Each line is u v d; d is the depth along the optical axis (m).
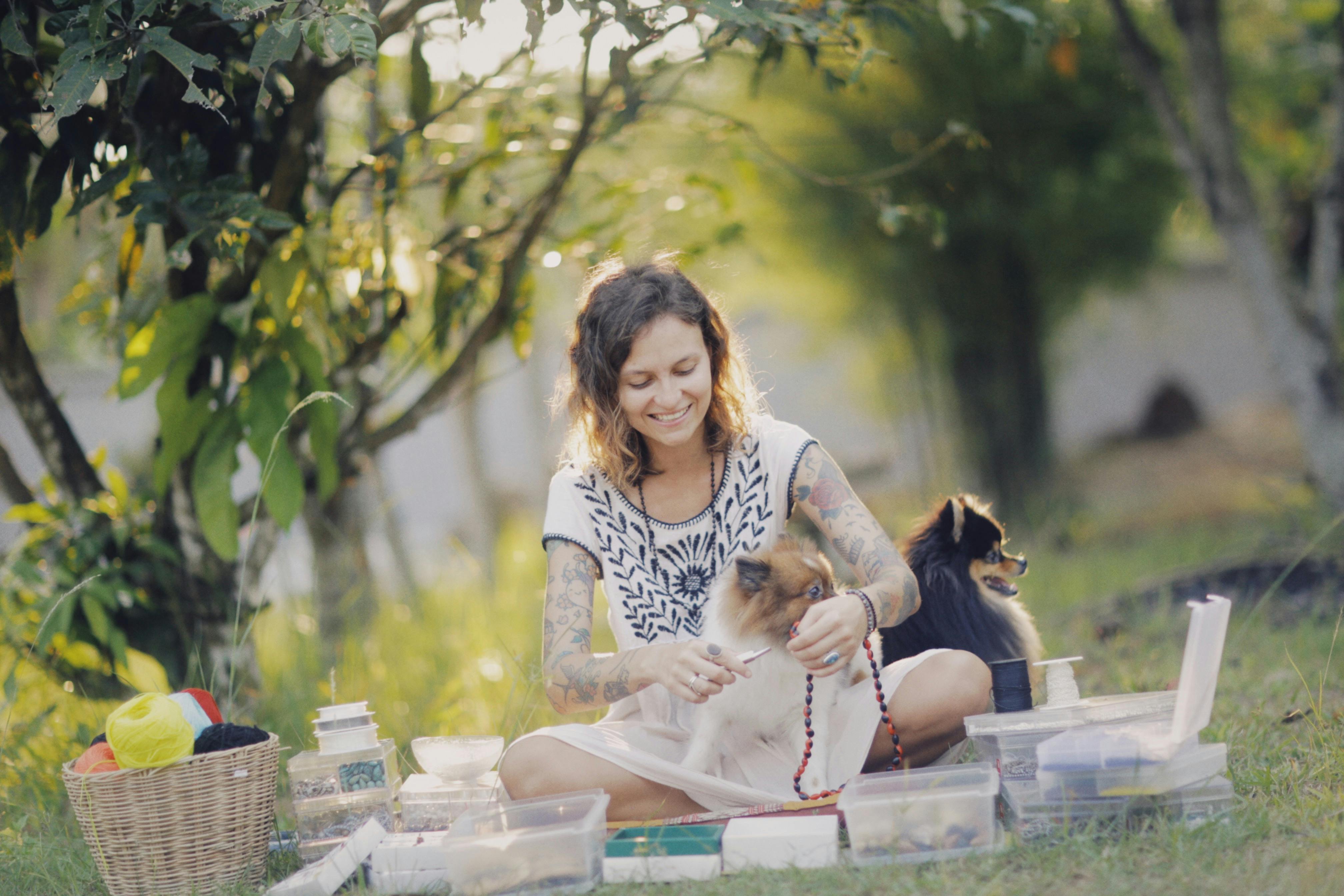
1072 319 10.65
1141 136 8.10
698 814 2.39
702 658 2.23
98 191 2.91
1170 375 14.91
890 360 10.15
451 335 4.69
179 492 3.69
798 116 7.89
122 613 3.70
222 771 2.39
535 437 10.70
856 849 2.18
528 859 2.18
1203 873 1.97
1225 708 3.23
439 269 4.09
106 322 4.42
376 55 2.61
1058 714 2.42
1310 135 8.49
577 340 2.65
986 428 9.43
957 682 2.50
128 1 2.66
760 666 2.40
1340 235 6.46
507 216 4.26
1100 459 14.01
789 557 2.46
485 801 2.55
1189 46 6.26
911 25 3.37
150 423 6.28
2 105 3.00
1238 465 12.16
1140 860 2.06
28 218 3.08
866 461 13.05
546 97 4.11
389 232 3.93
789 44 3.33
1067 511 9.30
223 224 2.93
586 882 2.17
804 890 2.05
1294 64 7.80
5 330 3.50
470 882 2.18
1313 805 2.31
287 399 3.49
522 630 5.24
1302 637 3.95
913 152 7.93
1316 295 6.50
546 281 6.82
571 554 2.64
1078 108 7.80
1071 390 14.87
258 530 3.89
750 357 3.07
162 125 3.12
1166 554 7.18
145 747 2.31
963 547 3.09
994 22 7.00
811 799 2.38
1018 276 9.04
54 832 2.92
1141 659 4.11
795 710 2.47
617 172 5.41
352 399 4.04
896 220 4.28
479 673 4.45
